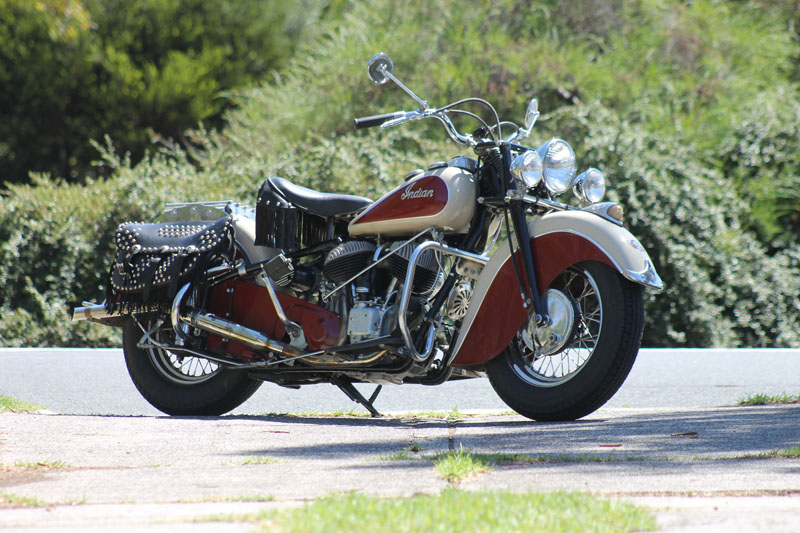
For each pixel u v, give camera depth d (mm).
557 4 42531
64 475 7246
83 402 14969
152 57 54438
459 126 36156
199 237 12195
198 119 53344
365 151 30438
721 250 30516
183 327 12141
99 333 26891
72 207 28047
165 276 12070
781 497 6008
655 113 37125
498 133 11680
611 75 38594
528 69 37531
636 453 7977
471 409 14031
